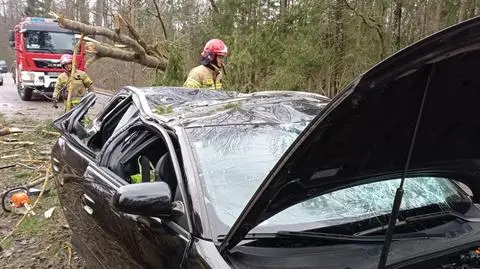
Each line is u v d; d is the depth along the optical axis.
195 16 15.62
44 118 13.95
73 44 18.72
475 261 2.38
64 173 4.42
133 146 3.52
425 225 2.65
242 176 2.77
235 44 10.66
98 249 3.62
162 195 2.50
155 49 11.48
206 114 3.33
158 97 3.94
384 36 10.45
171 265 2.47
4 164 8.70
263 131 3.10
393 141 2.27
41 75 18.31
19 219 6.26
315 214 2.62
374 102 1.94
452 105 2.16
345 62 10.33
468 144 2.53
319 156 2.10
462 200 2.94
